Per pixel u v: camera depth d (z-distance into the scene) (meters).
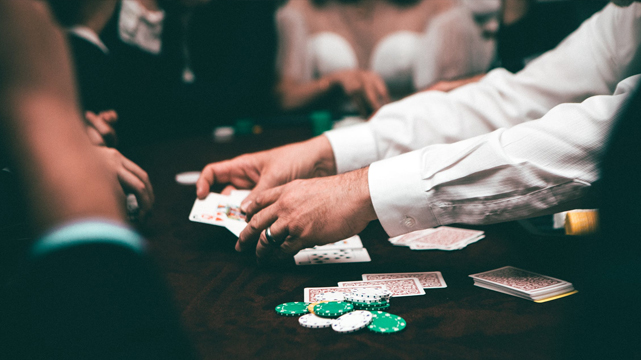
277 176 1.43
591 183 0.88
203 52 3.95
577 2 2.49
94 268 0.40
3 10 0.40
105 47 2.92
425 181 0.97
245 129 3.09
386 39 5.06
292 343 0.74
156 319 0.42
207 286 0.98
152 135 3.11
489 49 4.96
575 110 0.89
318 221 1.00
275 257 1.08
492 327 0.78
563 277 1.00
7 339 0.40
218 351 0.71
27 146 0.41
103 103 2.62
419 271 1.07
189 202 1.70
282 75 4.55
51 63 0.43
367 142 1.47
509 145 0.91
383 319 0.80
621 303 0.49
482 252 1.19
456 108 1.47
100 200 0.42
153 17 3.34
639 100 0.52
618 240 0.50
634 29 1.21
